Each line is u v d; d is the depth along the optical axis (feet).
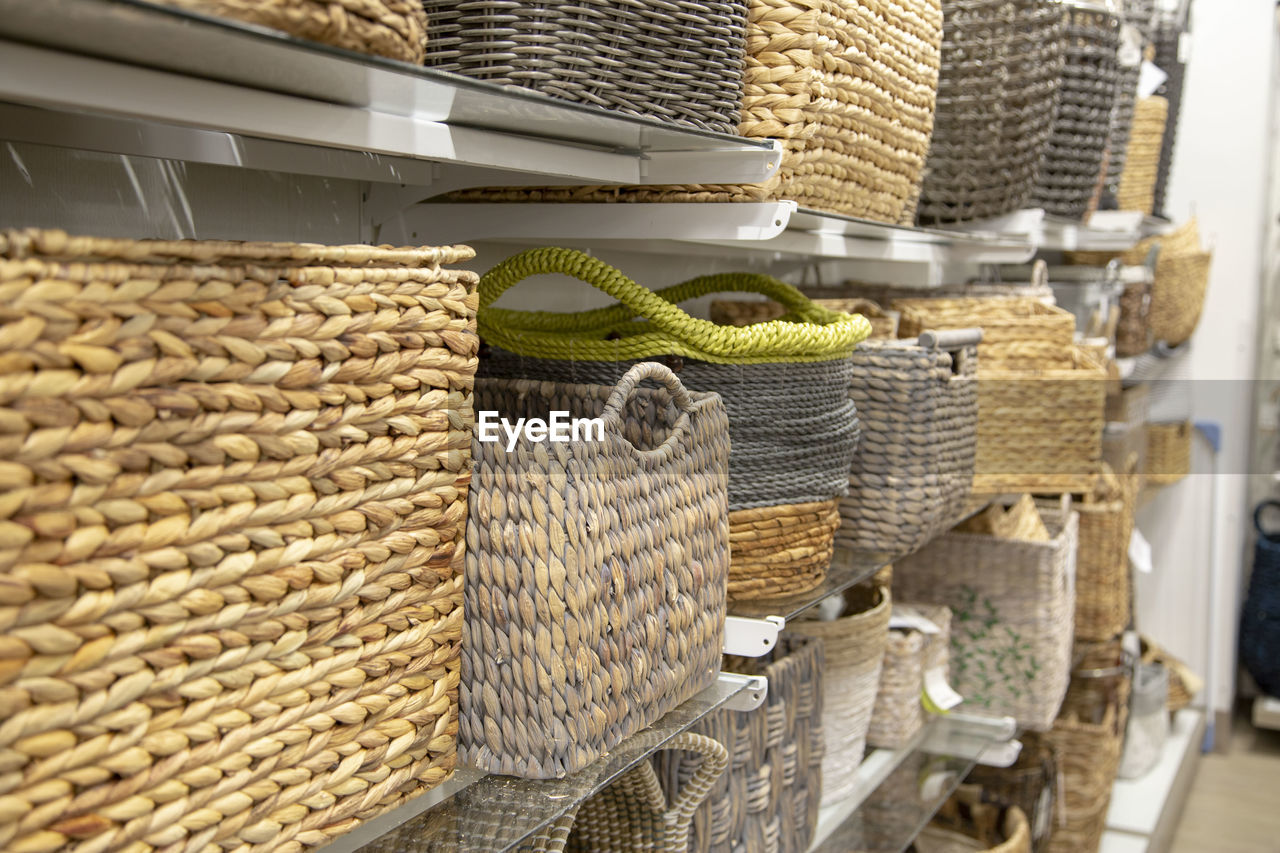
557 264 3.78
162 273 1.98
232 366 2.09
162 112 2.36
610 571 3.02
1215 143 12.24
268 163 3.57
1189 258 11.14
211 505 2.09
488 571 2.88
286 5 2.09
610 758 3.09
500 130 3.21
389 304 2.39
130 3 1.84
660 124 3.18
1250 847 10.73
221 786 2.19
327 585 2.34
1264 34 11.93
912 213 5.53
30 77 2.14
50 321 1.81
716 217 3.97
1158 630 13.16
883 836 5.62
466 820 2.80
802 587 4.54
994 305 6.93
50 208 3.11
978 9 6.04
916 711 6.70
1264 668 13.24
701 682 3.63
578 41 3.02
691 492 3.47
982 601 7.34
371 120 2.81
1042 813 8.09
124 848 2.03
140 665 2.01
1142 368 10.91
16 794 1.87
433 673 2.68
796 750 4.96
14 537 1.79
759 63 3.93
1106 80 7.32
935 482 5.23
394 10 2.34
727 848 4.43
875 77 4.50
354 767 2.47
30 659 1.84
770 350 4.15
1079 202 7.50
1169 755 11.62
